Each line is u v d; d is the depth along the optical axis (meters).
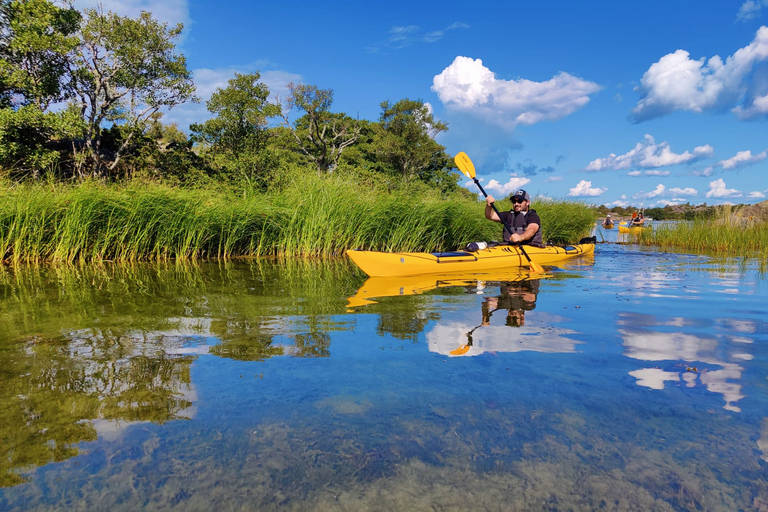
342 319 3.01
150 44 17.59
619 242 12.09
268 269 6.12
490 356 2.21
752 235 9.65
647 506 1.11
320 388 1.81
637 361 2.12
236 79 19.16
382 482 1.20
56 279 4.98
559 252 7.04
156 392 1.76
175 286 4.52
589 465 1.28
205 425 1.50
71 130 14.40
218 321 2.96
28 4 14.80
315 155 32.81
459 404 1.66
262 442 1.40
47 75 16.89
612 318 3.03
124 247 7.22
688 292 4.08
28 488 1.17
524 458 1.31
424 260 5.39
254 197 8.72
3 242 6.39
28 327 2.79
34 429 1.46
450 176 37.66
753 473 1.24
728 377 1.92
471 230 9.51
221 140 19.59
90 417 1.55
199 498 1.13
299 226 8.44
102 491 1.16
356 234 8.59
